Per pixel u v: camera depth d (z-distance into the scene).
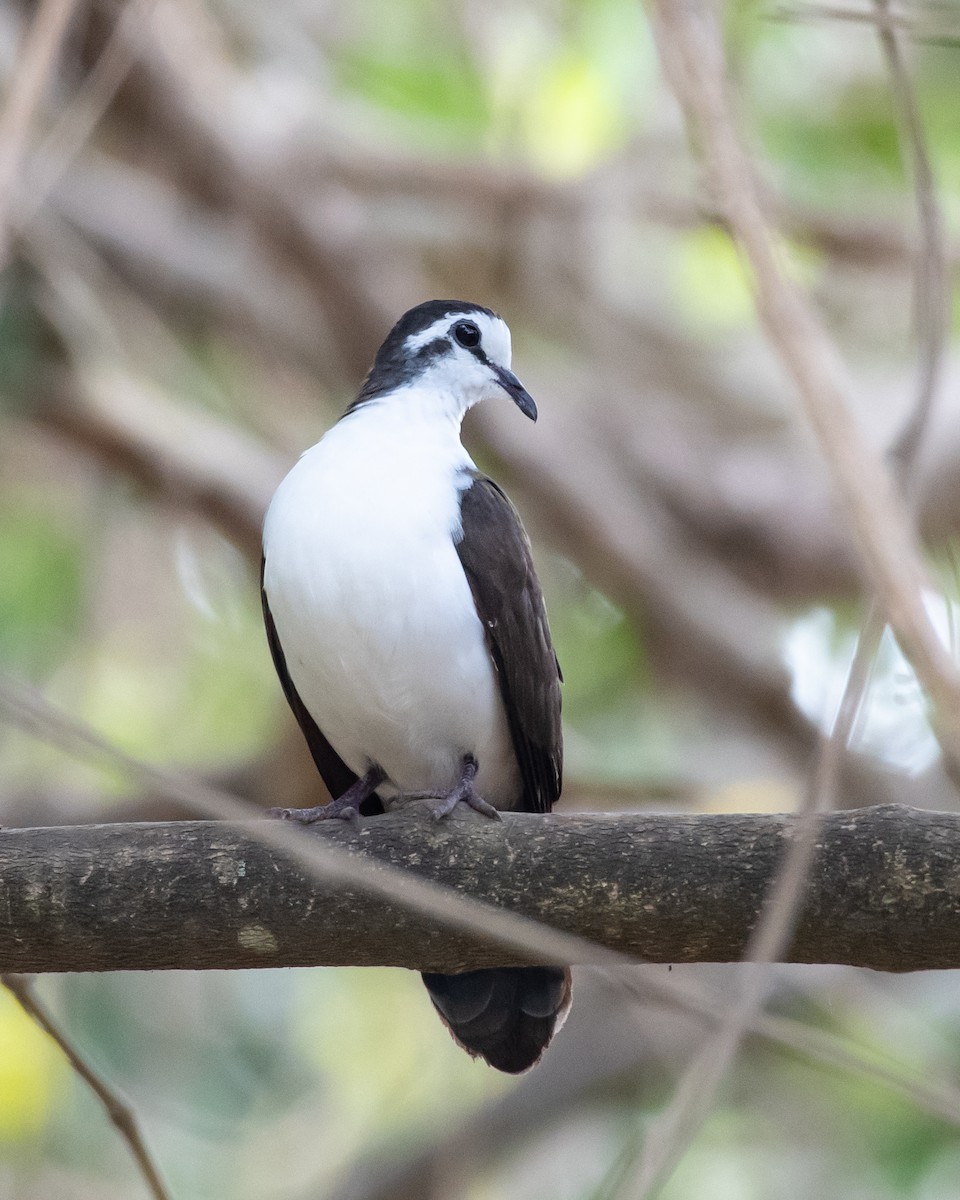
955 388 12.22
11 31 10.96
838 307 13.85
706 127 3.70
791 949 5.57
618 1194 3.25
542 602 7.39
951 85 13.24
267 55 13.89
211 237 12.88
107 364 12.25
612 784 11.77
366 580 6.88
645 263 14.38
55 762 13.49
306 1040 14.37
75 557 13.99
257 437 14.16
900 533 3.19
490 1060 6.84
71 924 5.65
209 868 5.66
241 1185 13.45
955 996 12.21
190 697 14.08
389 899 5.63
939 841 5.42
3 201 5.11
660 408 13.99
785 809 11.64
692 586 12.94
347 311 13.09
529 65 12.80
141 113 12.27
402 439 7.31
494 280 13.45
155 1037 13.93
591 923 5.63
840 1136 12.77
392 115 13.24
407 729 7.26
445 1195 12.41
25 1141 12.50
